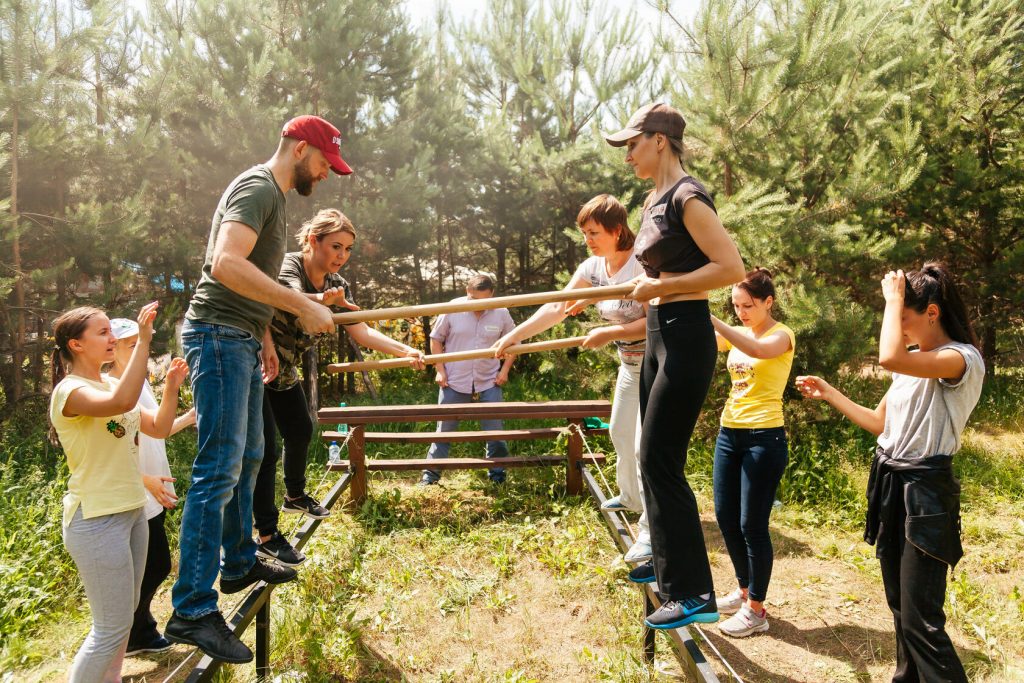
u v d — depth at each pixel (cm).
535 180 1070
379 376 1164
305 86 912
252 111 833
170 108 877
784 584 452
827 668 357
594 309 748
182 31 938
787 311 653
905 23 928
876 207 740
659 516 243
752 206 622
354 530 545
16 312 772
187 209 898
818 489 594
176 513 544
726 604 406
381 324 1189
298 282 351
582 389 893
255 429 283
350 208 905
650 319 244
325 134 255
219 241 229
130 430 275
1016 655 365
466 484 655
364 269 1055
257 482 324
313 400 891
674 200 228
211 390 243
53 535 463
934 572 272
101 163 793
